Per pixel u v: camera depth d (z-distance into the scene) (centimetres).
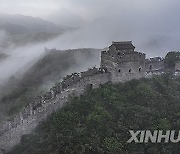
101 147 10950
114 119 12031
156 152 11525
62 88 12575
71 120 11706
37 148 11025
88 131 11356
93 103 12362
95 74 13188
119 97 12825
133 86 13562
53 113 12212
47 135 11381
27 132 11719
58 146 10831
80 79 12825
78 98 12656
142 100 13050
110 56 13538
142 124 12150
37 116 11869
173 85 14450
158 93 13588
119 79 13600
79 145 10831
